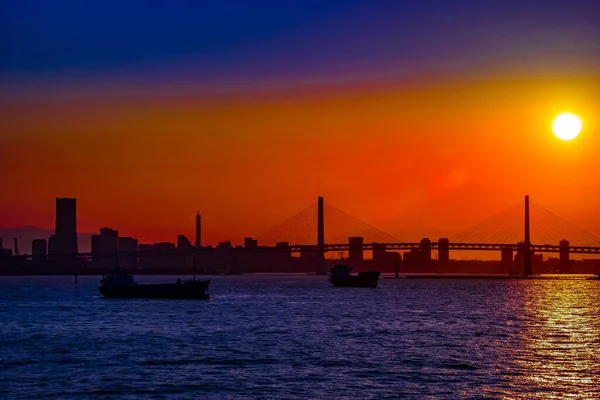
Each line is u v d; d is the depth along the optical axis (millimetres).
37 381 108188
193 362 123188
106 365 120750
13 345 145875
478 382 106875
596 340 153875
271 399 96750
